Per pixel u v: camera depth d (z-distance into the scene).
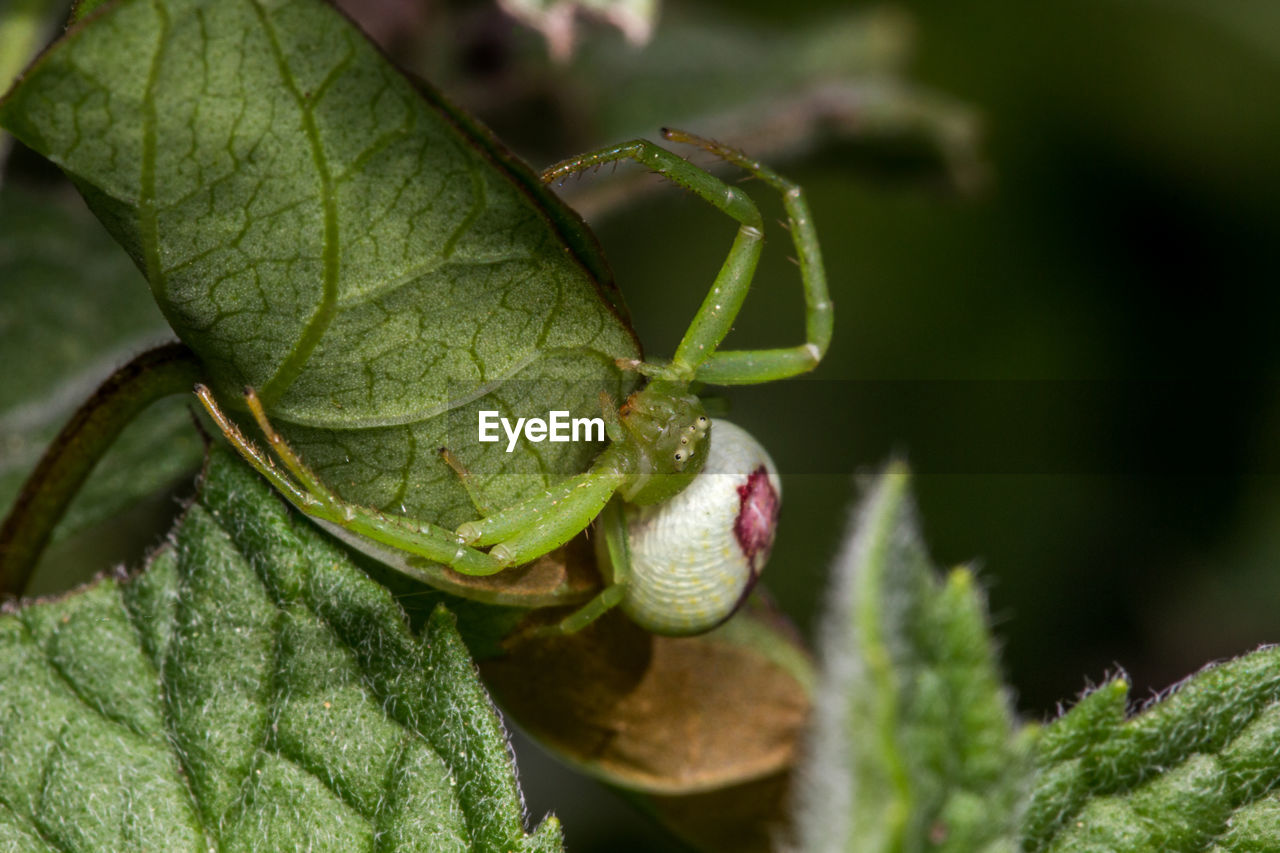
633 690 0.07
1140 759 0.07
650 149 0.07
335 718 0.07
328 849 0.07
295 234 0.07
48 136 0.06
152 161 0.07
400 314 0.07
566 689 0.07
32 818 0.07
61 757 0.07
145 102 0.06
